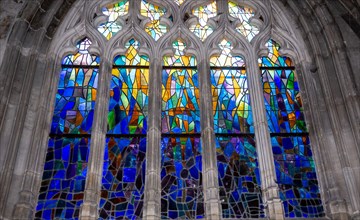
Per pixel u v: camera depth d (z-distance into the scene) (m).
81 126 11.33
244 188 10.55
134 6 13.22
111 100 11.77
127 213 10.16
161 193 10.41
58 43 12.33
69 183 10.49
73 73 12.18
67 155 10.88
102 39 12.55
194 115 11.62
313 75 11.93
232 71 12.38
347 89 11.02
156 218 9.80
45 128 10.98
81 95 11.82
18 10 11.92
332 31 11.98
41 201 10.20
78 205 10.20
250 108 11.76
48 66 11.80
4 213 9.48
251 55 12.37
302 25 12.69
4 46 11.28
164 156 10.95
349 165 10.20
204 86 11.72
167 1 13.35
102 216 10.09
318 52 12.01
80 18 12.86
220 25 12.91
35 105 11.12
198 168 10.81
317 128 11.09
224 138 11.28
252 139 11.27
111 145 11.08
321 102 11.44
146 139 11.12
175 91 11.99
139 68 12.37
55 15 12.52
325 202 10.27
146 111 11.64
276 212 9.84
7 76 10.84
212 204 9.98
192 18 13.05
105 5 13.38
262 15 13.27
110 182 10.55
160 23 13.11
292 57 12.66
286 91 12.12
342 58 11.52
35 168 10.34
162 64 12.38
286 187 10.60
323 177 10.54
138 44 12.77
